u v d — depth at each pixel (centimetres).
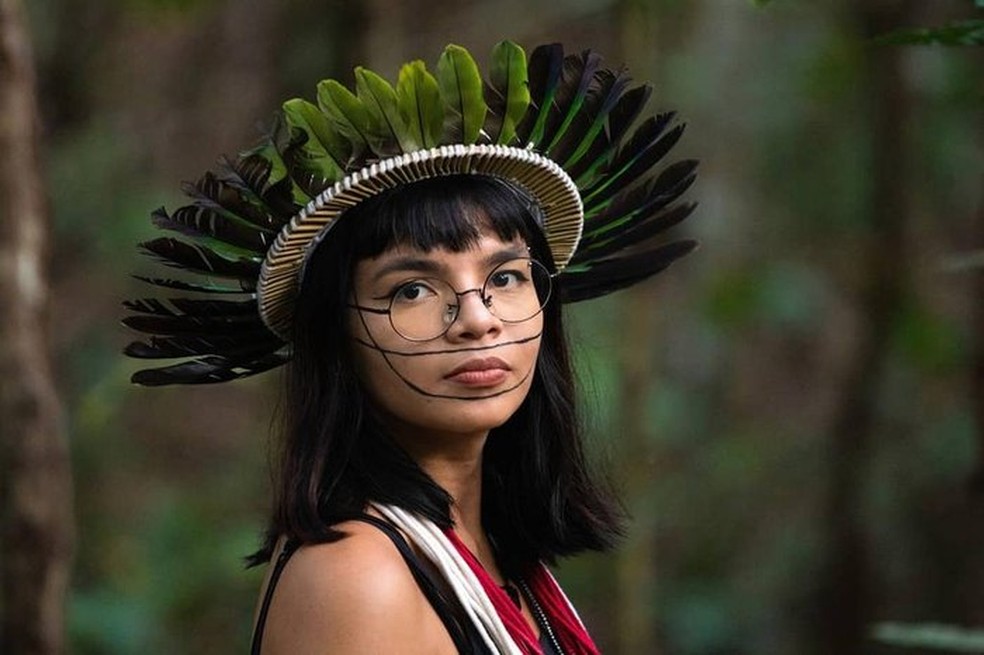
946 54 970
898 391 1108
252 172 301
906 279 1022
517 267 310
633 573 820
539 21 995
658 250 369
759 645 1102
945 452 1066
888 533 1070
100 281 1013
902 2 973
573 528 351
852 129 1074
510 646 302
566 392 342
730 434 1200
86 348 996
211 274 317
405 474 310
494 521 348
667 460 1151
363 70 299
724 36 1079
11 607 512
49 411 512
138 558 981
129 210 988
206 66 1061
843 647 1050
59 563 516
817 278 1140
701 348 1191
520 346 309
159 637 927
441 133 304
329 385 309
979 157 1004
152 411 1099
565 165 337
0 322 504
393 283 303
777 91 1089
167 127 1063
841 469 1048
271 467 337
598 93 332
